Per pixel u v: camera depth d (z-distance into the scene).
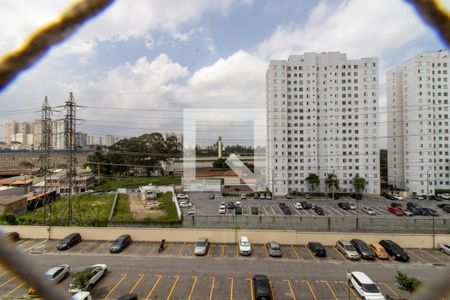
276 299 13.89
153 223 25.91
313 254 19.56
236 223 24.89
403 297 13.91
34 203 37.34
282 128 52.84
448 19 1.66
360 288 14.08
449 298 2.88
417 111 51.78
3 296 13.79
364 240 20.81
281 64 53.25
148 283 15.48
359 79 53.94
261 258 18.89
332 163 53.84
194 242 21.92
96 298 14.01
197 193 49.22
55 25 1.60
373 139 53.47
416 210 36.66
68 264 17.97
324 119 54.22
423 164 51.16
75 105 30.27
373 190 52.78
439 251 20.03
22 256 2.51
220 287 15.04
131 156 72.56
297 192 52.53
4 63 1.54
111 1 1.67
